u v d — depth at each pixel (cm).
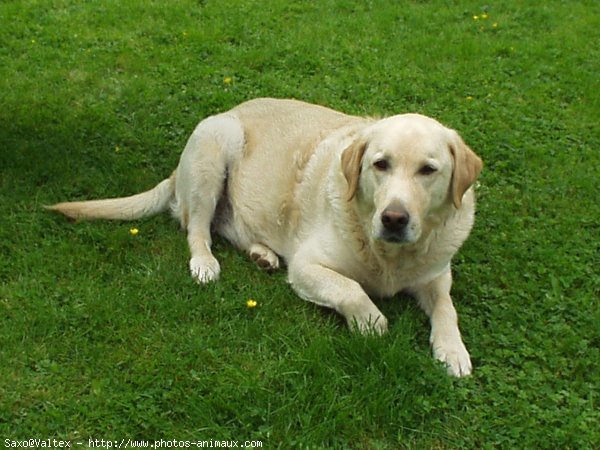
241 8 391
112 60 326
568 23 389
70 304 213
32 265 224
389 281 217
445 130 211
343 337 204
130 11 380
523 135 289
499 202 256
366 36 363
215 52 337
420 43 356
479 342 209
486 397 196
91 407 189
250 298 218
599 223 249
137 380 195
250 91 310
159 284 221
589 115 302
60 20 363
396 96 311
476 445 188
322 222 221
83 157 265
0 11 367
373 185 207
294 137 238
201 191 240
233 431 187
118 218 243
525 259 235
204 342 204
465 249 238
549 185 265
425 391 195
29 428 186
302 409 190
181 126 287
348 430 187
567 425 189
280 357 202
